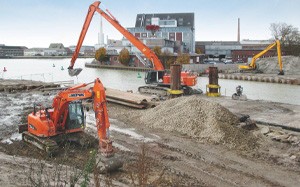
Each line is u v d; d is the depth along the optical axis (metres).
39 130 16.22
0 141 18.75
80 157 15.45
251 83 57.19
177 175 13.91
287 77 59.09
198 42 139.25
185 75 36.06
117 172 13.80
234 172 14.38
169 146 17.70
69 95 15.38
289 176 13.99
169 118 21.44
